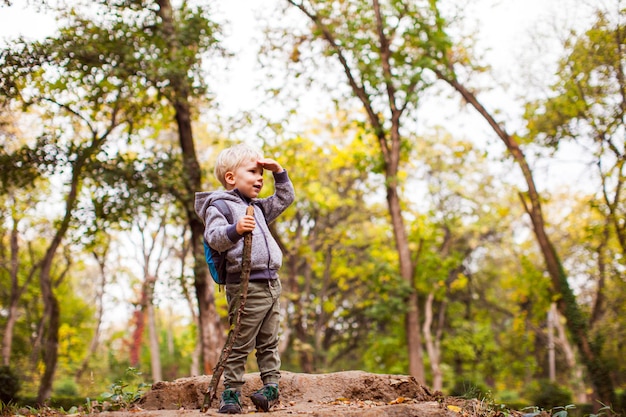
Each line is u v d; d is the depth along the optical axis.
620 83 16.95
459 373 31.56
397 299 21.08
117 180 16.27
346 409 4.30
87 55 14.86
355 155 22.64
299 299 27.22
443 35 20.55
